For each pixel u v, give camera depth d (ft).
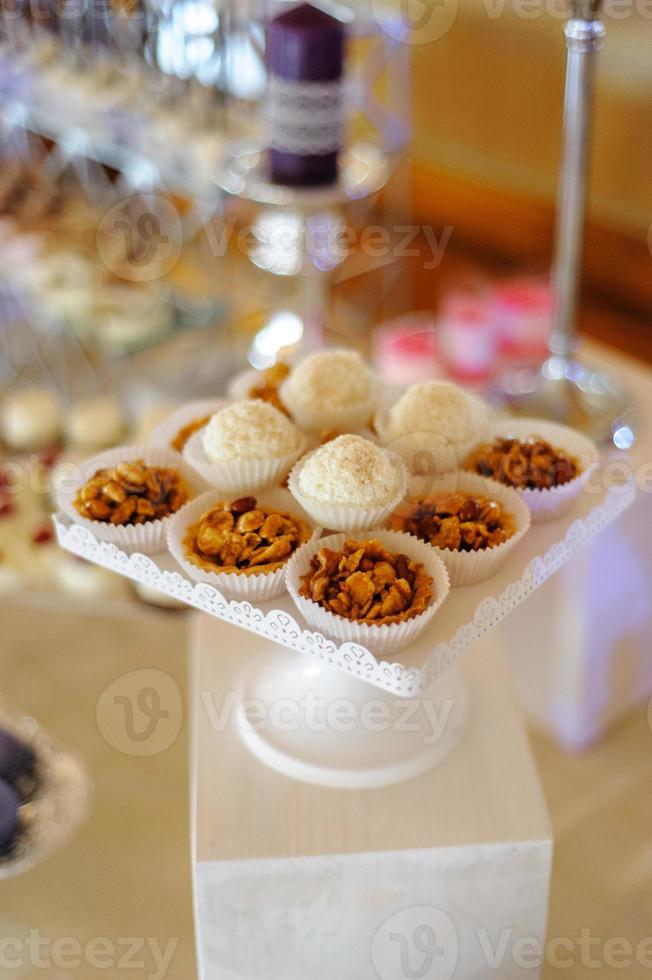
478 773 2.06
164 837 2.46
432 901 2.01
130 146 3.05
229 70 3.00
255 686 2.16
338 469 1.97
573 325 2.60
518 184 3.74
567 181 2.43
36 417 3.05
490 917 2.03
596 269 4.27
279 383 2.26
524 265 4.50
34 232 3.28
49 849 2.31
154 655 2.82
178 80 3.00
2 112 3.32
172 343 3.22
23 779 2.38
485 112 3.59
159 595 2.59
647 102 3.15
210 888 1.97
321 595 1.87
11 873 2.27
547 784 2.66
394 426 2.13
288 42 2.77
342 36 2.80
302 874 1.97
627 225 3.91
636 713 2.80
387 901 2.00
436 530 1.99
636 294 4.21
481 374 3.03
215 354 3.27
